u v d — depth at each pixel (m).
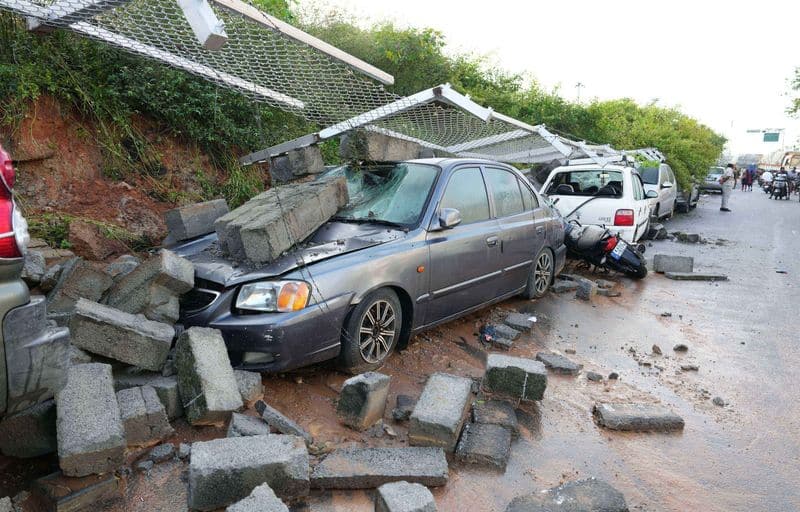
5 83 5.62
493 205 5.85
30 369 2.35
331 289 3.92
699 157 22.52
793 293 8.22
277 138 8.10
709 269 9.81
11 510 2.57
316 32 10.91
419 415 3.44
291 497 2.87
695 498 3.18
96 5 4.30
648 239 13.18
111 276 4.23
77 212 5.88
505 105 15.99
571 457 3.53
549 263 7.03
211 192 7.25
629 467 3.46
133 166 6.66
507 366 4.08
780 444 3.84
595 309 6.89
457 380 3.97
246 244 4.01
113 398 2.99
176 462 3.09
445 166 5.32
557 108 18.03
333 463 3.12
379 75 5.06
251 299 3.75
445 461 3.21
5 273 2.27
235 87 5.61
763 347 5.81
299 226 4.27
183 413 3.45
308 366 4.39
